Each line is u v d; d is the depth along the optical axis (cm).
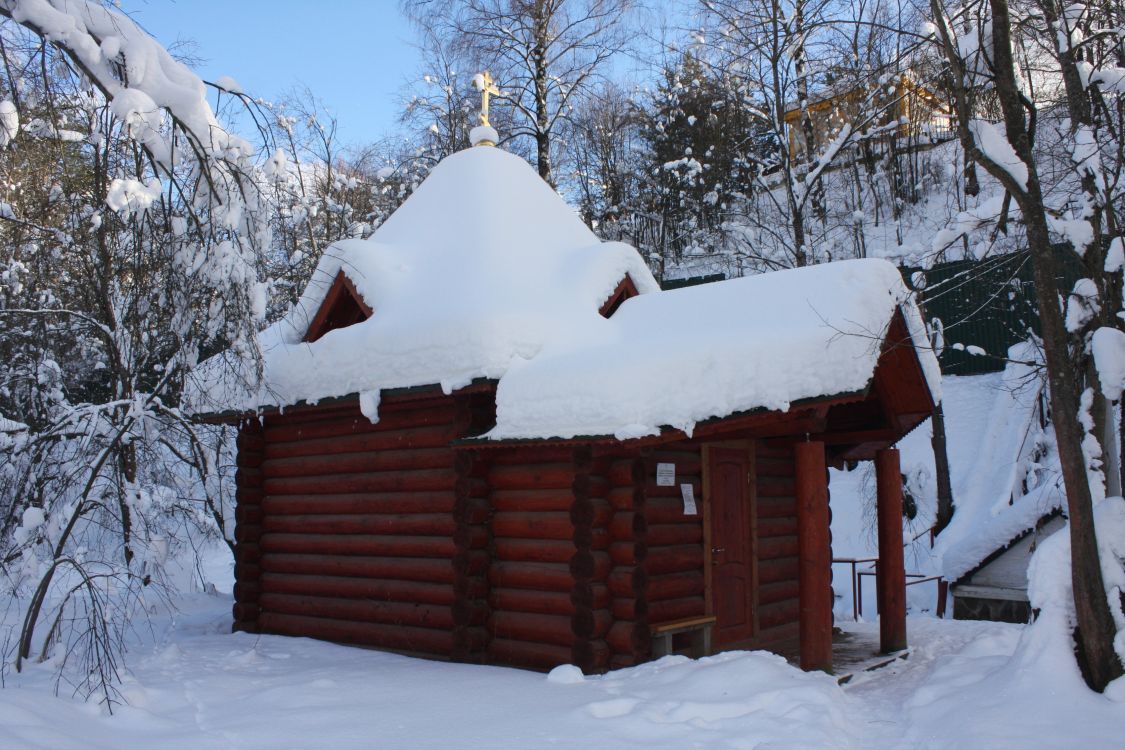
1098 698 622
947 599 1396
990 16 795
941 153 2088
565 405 796
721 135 2391
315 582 1033
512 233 1048
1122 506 713
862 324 727
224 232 798
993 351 2073
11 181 1040
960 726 609
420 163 2481
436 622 902
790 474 1033
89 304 1145
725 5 1728
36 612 762
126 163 812
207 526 1067
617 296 1014
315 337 1095
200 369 955
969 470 1769
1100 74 799
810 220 2081
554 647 816
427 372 894
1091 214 802
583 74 2022
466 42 1986
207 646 961
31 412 1152
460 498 866
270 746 561
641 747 553
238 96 760
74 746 528
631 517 788
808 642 803
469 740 570
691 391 745
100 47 641
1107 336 718
